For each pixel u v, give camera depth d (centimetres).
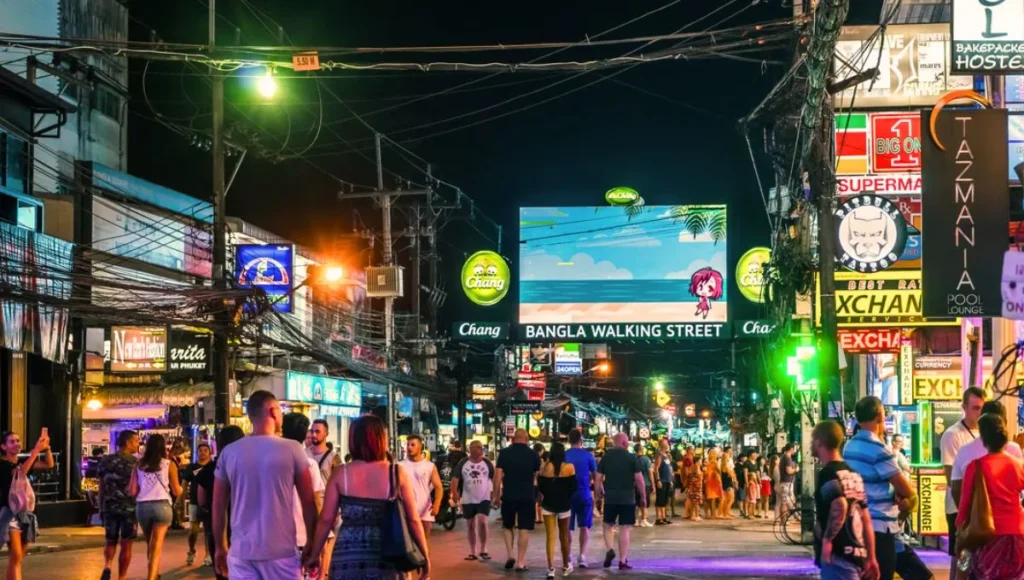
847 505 825
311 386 3381
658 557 1888
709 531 2581
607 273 3819
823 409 1738
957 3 1333
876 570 825
